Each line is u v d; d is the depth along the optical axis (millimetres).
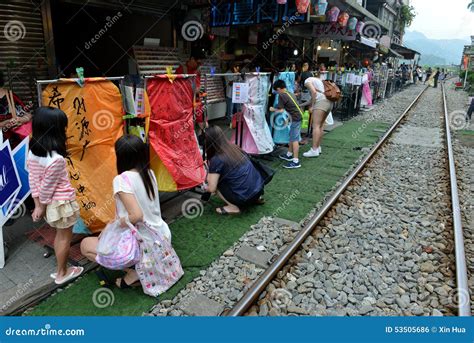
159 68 7594
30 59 5668
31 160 2867
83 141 3502
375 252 4086
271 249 4004
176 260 3367
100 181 3684
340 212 5027
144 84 3859
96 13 8039
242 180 4633
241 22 7680
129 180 2938
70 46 8383
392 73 21734
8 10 5277
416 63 42438
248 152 6680
